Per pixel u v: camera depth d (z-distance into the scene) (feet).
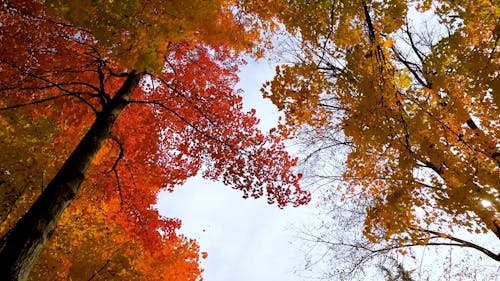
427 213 18.90
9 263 11.99
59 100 22.70
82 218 20.99
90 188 23.86
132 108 26.45
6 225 17.65
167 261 24.93
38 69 20.61
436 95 13.73
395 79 13.46
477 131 13.98
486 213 14.53
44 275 17.90
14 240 12.65
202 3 13.12
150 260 24.07
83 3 10.93
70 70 21.93
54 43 21.71
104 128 17.57
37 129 18.81
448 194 14.98
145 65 11.94
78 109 23.79
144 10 12.16
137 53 11.80
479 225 15.60
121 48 11.81
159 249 25.36
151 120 26.81
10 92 20.38
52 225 13.64
